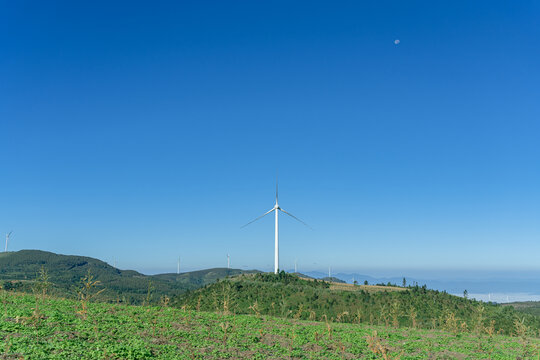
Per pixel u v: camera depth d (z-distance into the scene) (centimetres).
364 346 3238
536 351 3719
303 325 4081
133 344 2322
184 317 3612
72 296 4181
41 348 1984
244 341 2928
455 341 4069
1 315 2631
